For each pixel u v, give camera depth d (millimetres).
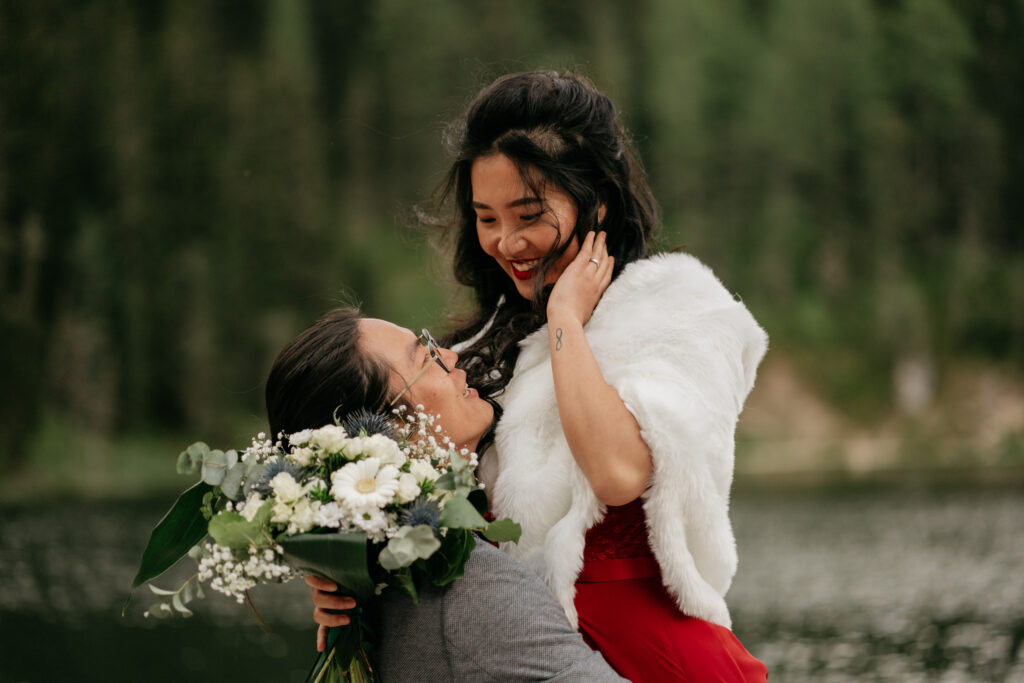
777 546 13953
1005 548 13453
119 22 36469
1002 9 45000
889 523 16562
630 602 1814
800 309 38094
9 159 33844
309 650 7938
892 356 37156
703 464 1722
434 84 38719
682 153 39000
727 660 1788
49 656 7715
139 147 35031
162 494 23641
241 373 33094
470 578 1628
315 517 1539
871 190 40938
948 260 40438
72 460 27953
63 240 33344
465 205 2156
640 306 1849
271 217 35281
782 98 40594
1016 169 43031
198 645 8094
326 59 39469
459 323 2322
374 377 1743
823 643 8016
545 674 1567
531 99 1900
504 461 1866
